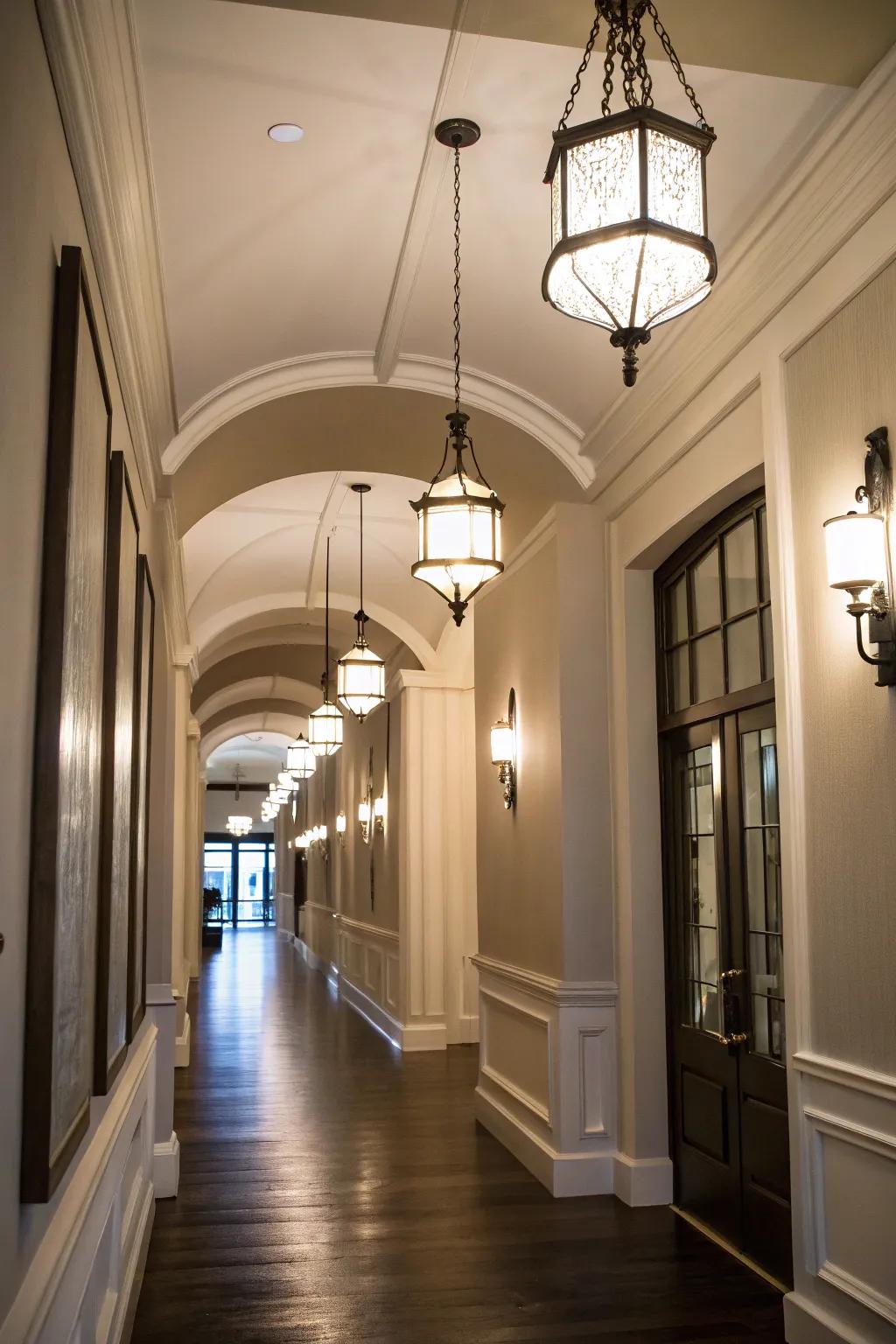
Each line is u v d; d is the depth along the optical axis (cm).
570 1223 543
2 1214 172
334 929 1684
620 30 314
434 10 313
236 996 1514
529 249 480
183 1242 515
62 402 220
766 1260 473
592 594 646
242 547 1014
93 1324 288
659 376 523
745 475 462
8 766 178
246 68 360
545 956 644
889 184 344
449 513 452
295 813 2570
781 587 411
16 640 184
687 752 584
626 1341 401
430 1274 473
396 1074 940
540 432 614
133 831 421
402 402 613
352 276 500
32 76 194
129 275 345
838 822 374
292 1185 612
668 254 270
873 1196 351
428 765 1123
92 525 272
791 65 337
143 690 483
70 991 232
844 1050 367
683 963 579
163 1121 597
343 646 1451
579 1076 604
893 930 341
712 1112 532
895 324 344
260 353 557
